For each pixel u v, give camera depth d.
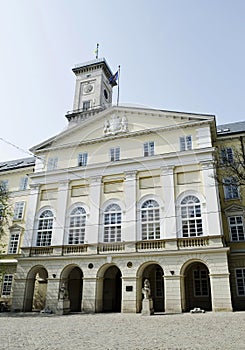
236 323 15.59
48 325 16.80
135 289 25.00
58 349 9.80
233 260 26.53
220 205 27.92
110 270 31.19
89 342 11.12
